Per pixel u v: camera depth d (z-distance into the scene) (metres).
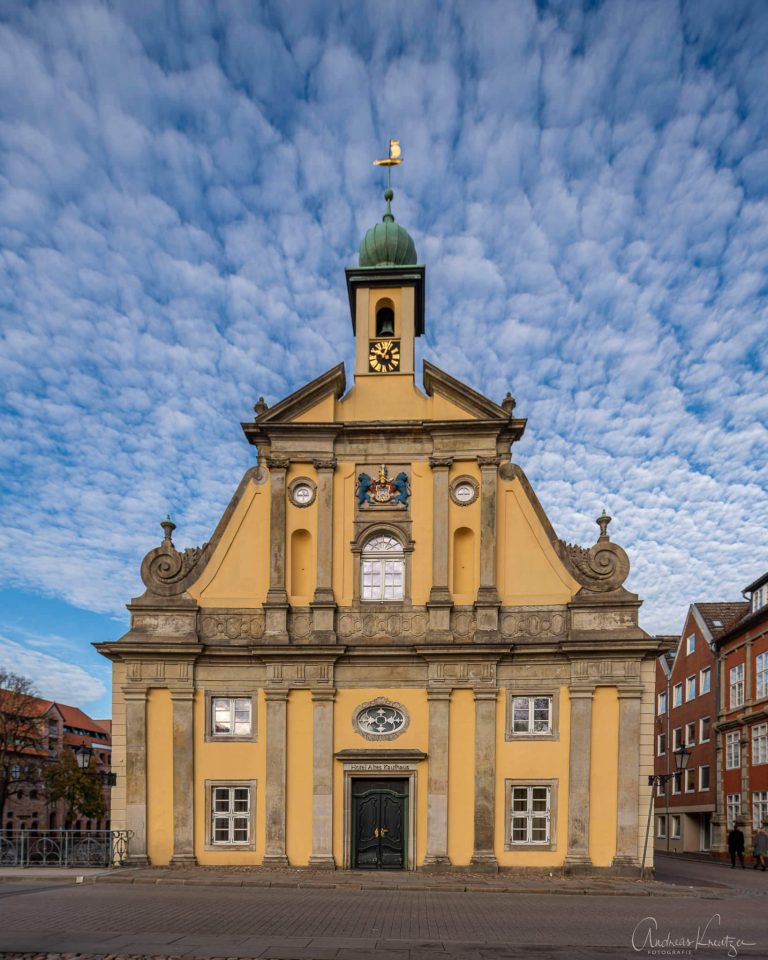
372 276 26.48
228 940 12.45
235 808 22.91
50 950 11.62
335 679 23.42
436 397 25.22
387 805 22.78
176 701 23.20
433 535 24.11
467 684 22.95
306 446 25.00
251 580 24.36
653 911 16.81
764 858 32.84
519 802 22.50
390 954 11.71
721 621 48.16
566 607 23.38
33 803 76.69
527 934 13.74
